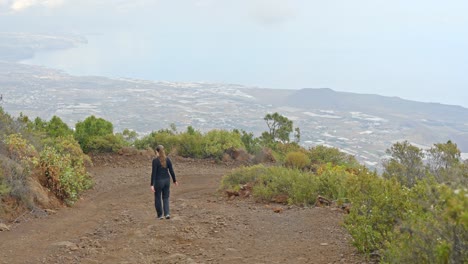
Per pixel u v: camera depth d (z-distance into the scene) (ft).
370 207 25.16
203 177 72.54
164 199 37.99
